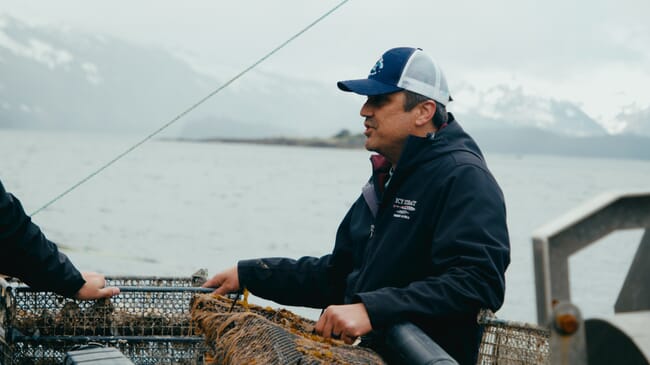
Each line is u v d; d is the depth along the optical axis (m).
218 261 14.80
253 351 2.64
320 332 2.72
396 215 2.99
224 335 2.91
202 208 32.12
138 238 19.14
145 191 43.69
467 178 2.84
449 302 2.63
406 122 3.07
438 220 2.87
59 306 3.43
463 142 3.00
